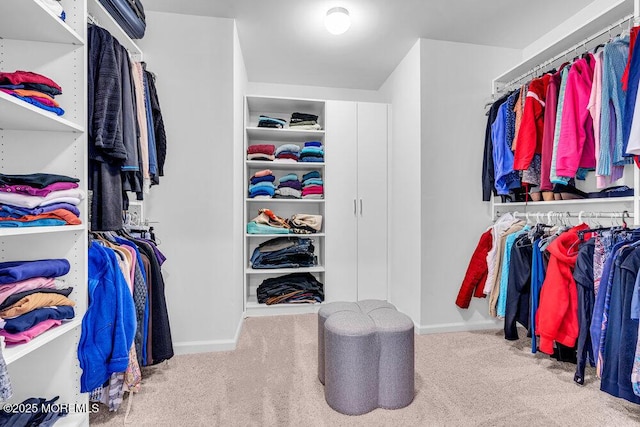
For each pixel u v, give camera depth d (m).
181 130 2.12
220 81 2.16
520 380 1.71
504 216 2.43
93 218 1.35
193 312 2.13
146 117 1.74
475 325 2.53
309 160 2.97
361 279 2.99
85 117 1.29
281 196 3.00
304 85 3.39
